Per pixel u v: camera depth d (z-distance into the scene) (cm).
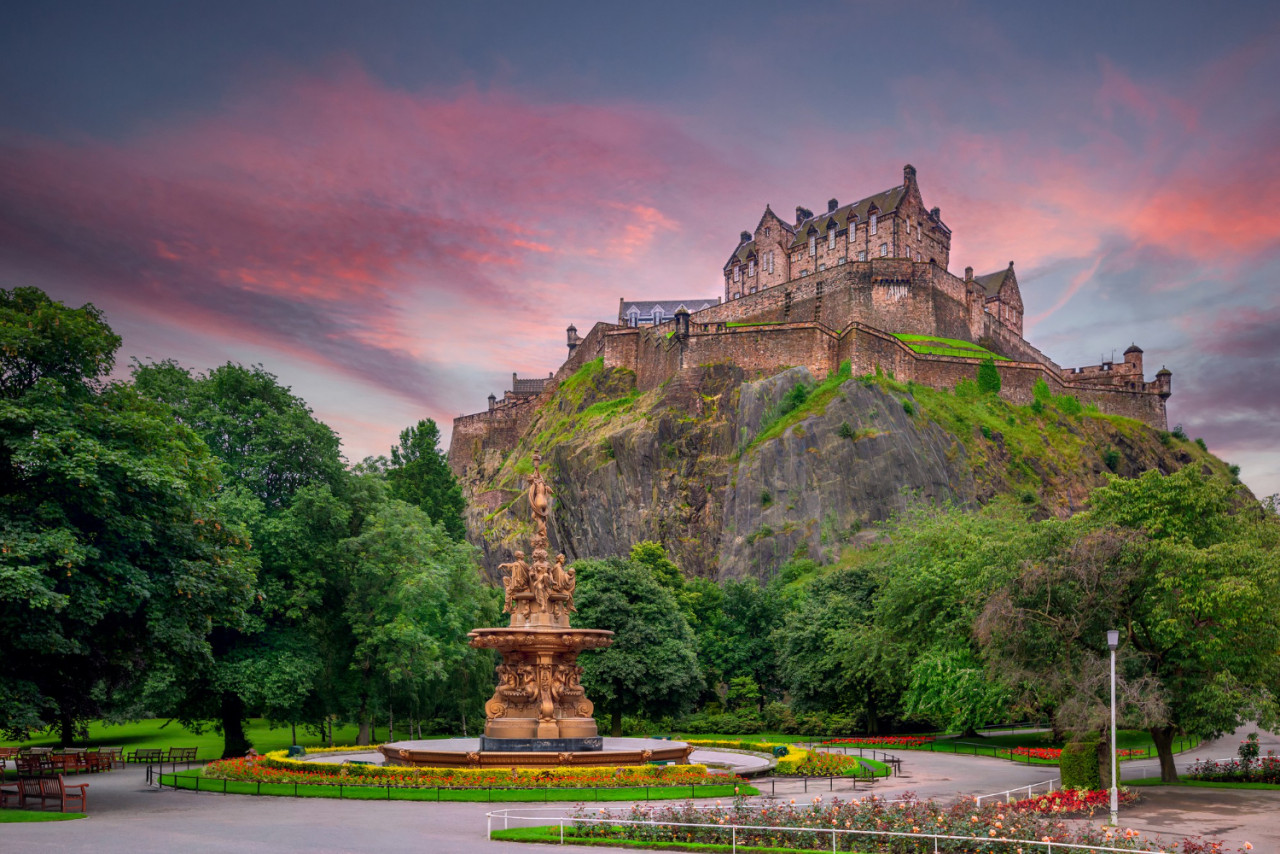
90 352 3762
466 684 6819
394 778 3475
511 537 15412
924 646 5866
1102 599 3825
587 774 3475
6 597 2905
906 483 12962
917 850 2439
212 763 4194
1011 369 15675
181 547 3647
